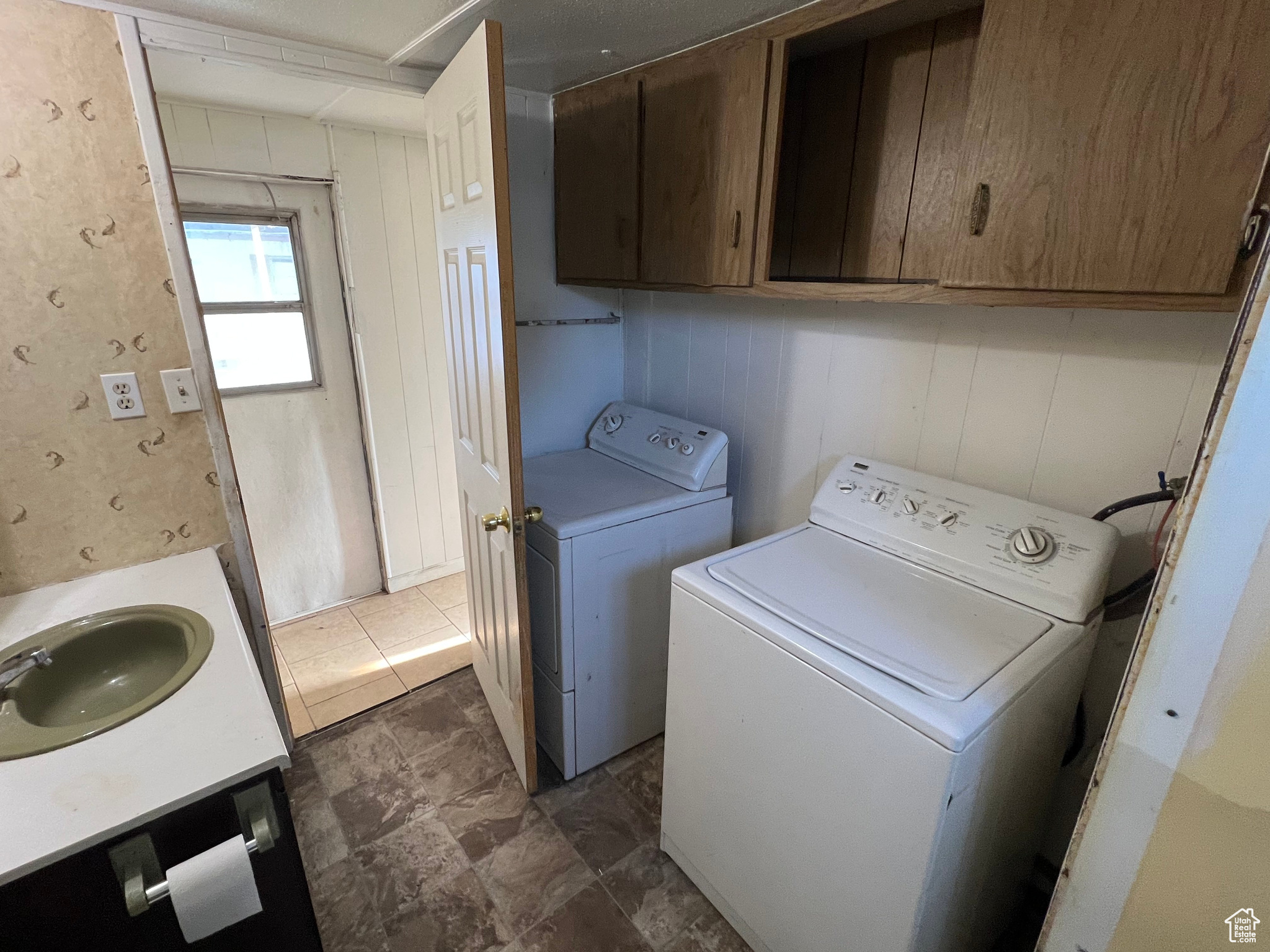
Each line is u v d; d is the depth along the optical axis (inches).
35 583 56.1
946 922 44.5
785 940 52.1
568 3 53.3
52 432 54.5
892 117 56.2
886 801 40.8
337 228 98.7
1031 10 37.9
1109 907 31.4
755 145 57.6
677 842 63.6
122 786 34.9
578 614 70.1
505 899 61.7
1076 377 52.1
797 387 75.1
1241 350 23.0
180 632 50.0
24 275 51.0
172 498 61.6
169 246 56.4
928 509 57.7
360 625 110.3
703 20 56.9
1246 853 26.3
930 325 61.0
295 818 70.8
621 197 75.6
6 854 30.9
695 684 55.3
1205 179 33.1
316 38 62.9
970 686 40.1
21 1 47.4
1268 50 30.0
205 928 33.9
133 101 52.8
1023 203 40.5
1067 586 47.6
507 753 80.6
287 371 102.2
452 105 59.3
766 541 61.6
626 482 81.2
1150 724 28.0
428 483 119.3
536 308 89.8
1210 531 24.7
